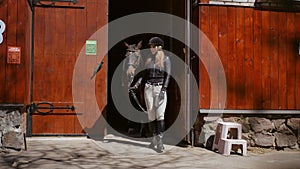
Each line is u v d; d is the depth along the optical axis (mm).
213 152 6664
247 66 7141
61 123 7418
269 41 7223
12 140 6273
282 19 7273
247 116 7145
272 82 7211
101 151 6410
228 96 7055
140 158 6023
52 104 7387
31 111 7312
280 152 6996
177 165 5598
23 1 6309
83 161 5668
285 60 7266
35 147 6527
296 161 6141
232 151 6832
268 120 7211
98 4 7535
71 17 7469
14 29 6293
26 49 6551
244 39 7137
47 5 7391
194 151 6703
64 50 7445
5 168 5176
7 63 6270
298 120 7285
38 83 7359
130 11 11312
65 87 7434
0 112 6277
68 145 6766
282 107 7223
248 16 7160
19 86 6293
